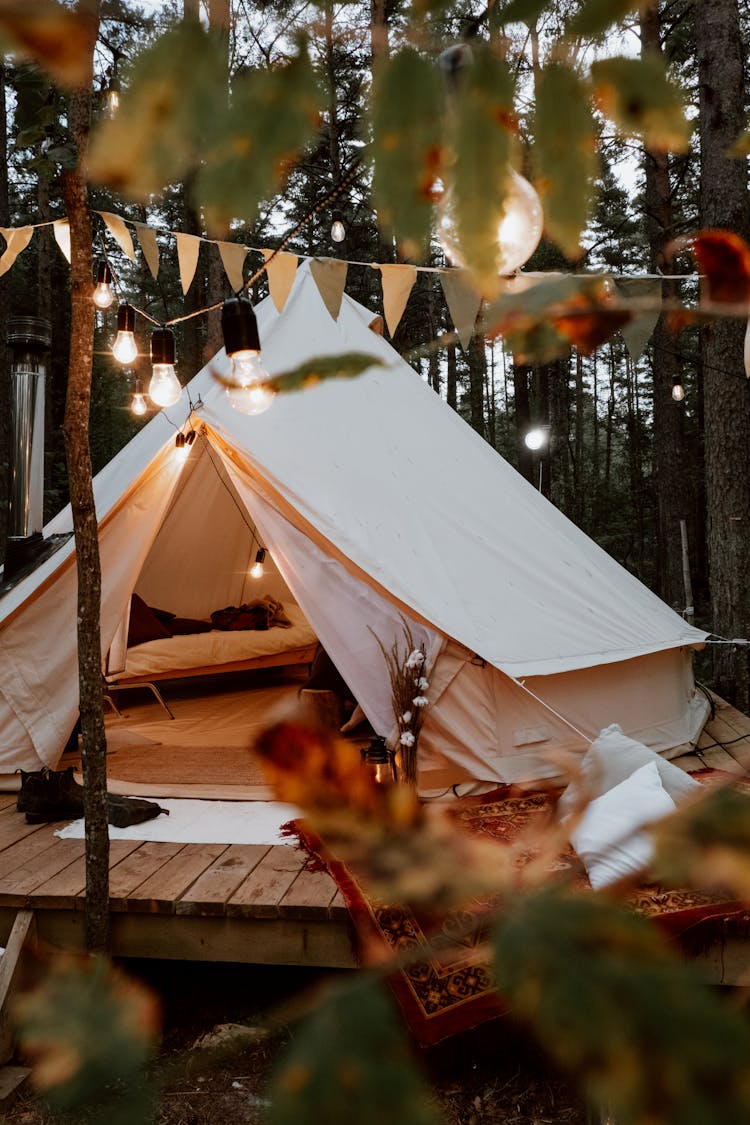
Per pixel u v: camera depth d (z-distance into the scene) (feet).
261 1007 11.35
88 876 10.28
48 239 49.42
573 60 1.04
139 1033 0.87
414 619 14.93
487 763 14.47
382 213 1.03
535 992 0.76
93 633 9.94
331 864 11.34
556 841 1.04
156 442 17.58
